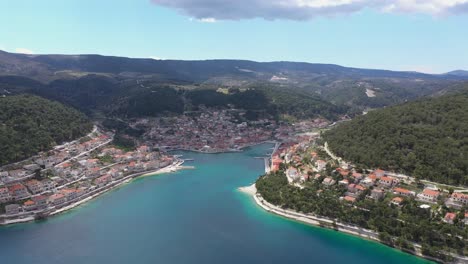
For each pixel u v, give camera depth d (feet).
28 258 564.30
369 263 558.56
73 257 569.64
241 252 594.65
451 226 574.15
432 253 556.10
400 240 593.01
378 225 630.33
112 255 578.25
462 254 540.52
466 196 618.85
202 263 556.51
